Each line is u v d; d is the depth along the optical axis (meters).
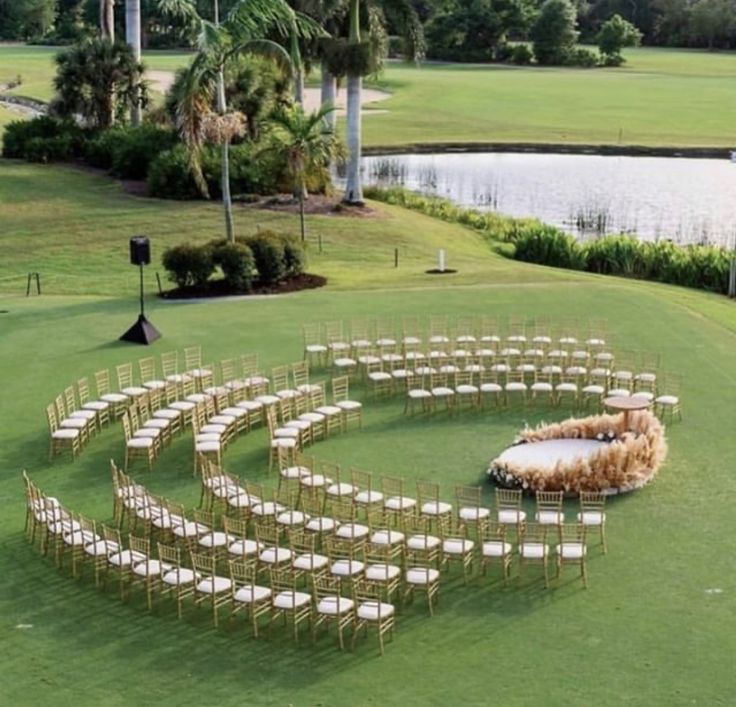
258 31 43.12
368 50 56.12
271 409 26.88
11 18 164.88
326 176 61.56
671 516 22.81
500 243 57.97
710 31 181.75
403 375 30.48
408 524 22.00
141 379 30.70
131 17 68.56
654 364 32.69
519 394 30.59
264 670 17.31
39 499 21.52
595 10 188.38
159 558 19.77
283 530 21.77
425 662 17.47
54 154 66.25
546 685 16.73
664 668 17.16
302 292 42.56
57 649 17.98
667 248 50.56
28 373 32.12
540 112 112.00
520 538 20.38
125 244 52.19
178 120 44.56
